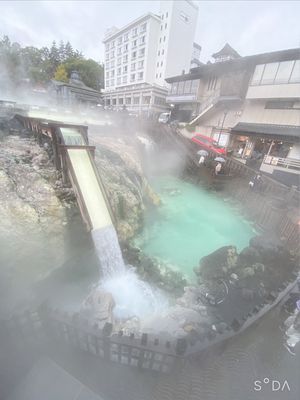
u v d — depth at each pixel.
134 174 16.45
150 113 41.19
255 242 13.43
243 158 25.14
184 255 13.12
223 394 5.24
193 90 33.25
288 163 20.91
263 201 16.94
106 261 9.95
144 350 5.22
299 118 21.50
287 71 21.39
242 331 6.46
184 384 5.33
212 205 20.03
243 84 25.61
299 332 6.77
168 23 48.06
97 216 9.80
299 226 13.21
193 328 7.25
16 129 14.52
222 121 29.33
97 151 15.30
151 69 54.19
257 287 10.34
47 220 8.92
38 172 10.29
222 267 11.08
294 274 10.04
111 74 65.19
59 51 76.62
